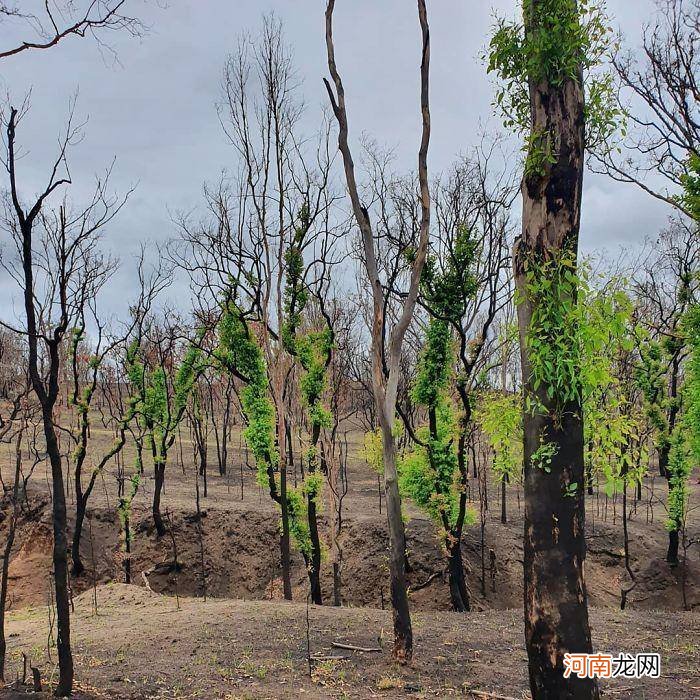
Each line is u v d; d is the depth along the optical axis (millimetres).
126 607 12547
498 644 9633
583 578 5516
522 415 5965
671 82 11484
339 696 6977
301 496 16781
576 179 5719
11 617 12961
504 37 5926
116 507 22016
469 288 14891
